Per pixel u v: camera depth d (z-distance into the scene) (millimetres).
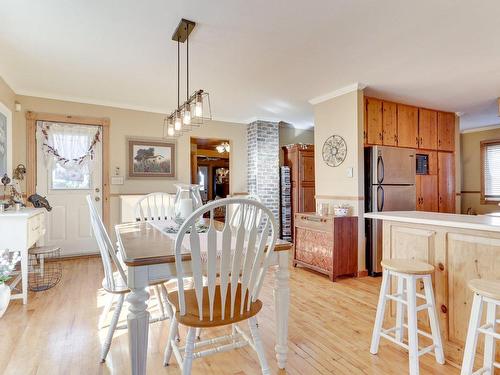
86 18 2234
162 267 1433
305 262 3898
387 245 2301
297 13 2172
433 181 4730
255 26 2346
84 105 4406
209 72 3301
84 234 4441
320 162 4246
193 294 1674
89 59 2969
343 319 2438
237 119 5543
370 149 3789
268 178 5582
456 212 4988
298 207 5570
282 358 1759
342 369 1762
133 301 1377
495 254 1673
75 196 4387
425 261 2020
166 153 4961
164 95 4148
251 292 1495
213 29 2391
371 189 3744
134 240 1800
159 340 2109
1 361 1812
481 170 6434
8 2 2029
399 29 2393
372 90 3881
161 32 2441
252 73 3322
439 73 3330
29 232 2783
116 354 1900
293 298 2908
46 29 2393
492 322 1522
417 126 4562
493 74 3359
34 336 2119
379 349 1983
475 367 1731
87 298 2846
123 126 4656
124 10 2133
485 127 6355
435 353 1816
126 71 3281
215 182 10828
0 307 2100
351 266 3604
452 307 1872
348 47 2703
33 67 3176
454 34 2473
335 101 3984
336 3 2053
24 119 4043
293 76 3418
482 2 2035
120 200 4516
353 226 3637
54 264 4055
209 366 1794
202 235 1983
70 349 1953
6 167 3602
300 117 5398
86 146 4438
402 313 2006
